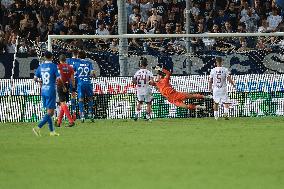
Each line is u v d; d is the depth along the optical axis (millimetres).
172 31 65188
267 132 42812
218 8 68562
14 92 53344
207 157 32312
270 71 56938
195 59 56469
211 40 60000
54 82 42156
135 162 31047
